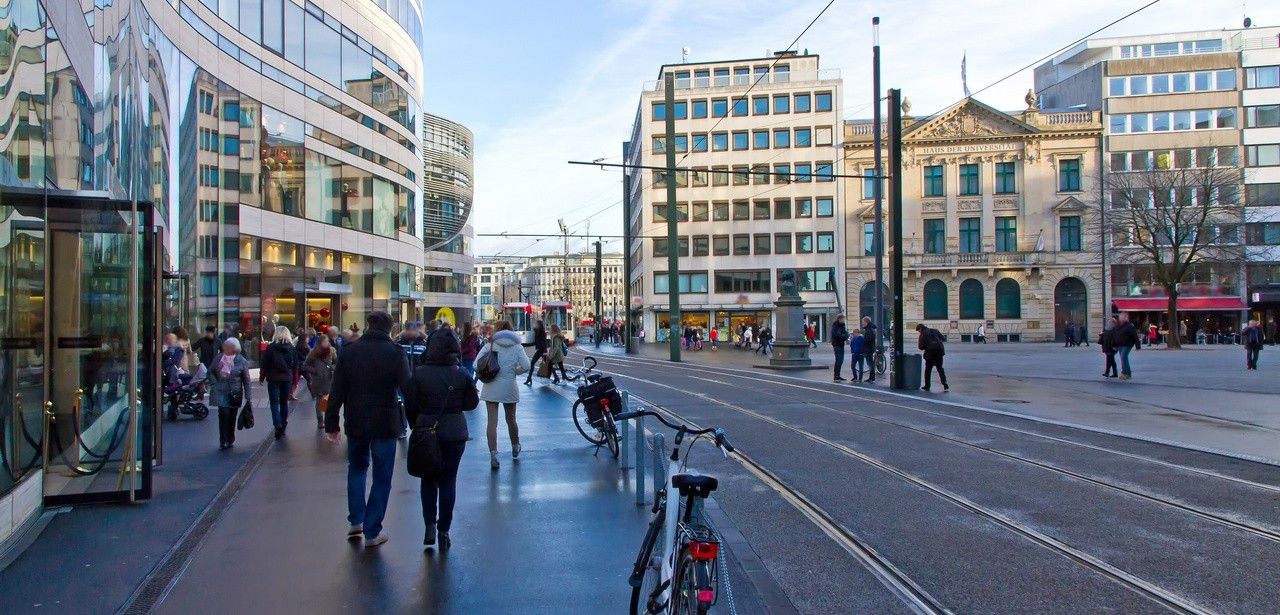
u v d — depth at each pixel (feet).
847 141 217.77
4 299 23.62
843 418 50.80
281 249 90.63
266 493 29.86
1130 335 79.82
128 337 28.30
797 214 220.84
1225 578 19.99
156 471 34.24
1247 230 199.82
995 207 211.41
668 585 14.21
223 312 79.15
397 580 19.99
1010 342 205.26
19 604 18.29
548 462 35.40
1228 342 195.72
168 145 64.18
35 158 26.43
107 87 33.45
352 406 23.02
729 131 224.74
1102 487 30.37
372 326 23.35
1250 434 43.42
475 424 47.42
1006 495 29.12
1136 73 207.62
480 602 18.49
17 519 23.62
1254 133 205.36
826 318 217.77
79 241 28.07
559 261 551.59
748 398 63.72
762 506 27.73
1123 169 203.62
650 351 174.81
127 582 19.84
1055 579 20.06
